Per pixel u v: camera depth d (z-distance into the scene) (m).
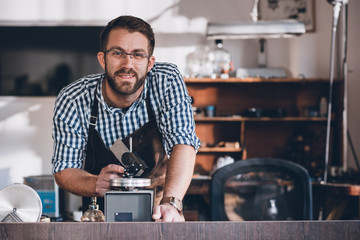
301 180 2.44
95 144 1.84
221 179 2.44
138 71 1.55
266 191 2.46
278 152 4.62
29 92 4.75
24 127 4.70
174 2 4.71
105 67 1.58
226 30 3.88
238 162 2.46
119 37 1.53
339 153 4.48
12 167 4.66
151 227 1.04
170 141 1.71
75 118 1.81
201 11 4.71
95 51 4.77
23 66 4.77
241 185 2.45
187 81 4.42
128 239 1.04
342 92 4.42
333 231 1.04
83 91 1.82
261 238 1.04
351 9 4.61
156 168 1.91
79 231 1.04
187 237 1.04
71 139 1.80
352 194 3.41
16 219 1.45
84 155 1.89
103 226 1.04
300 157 4.55
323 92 4.62
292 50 4.68
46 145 4.69
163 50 4.70
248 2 4.69
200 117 4.43
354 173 4.02
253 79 4.38
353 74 4.58
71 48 4.79
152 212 1.25
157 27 4.71
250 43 4.70
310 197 2.43
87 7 4.72
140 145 1.87
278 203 2.45
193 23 4.70
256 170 2.46
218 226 1.04
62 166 1.75
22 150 4.68
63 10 4.73
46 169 4.67
